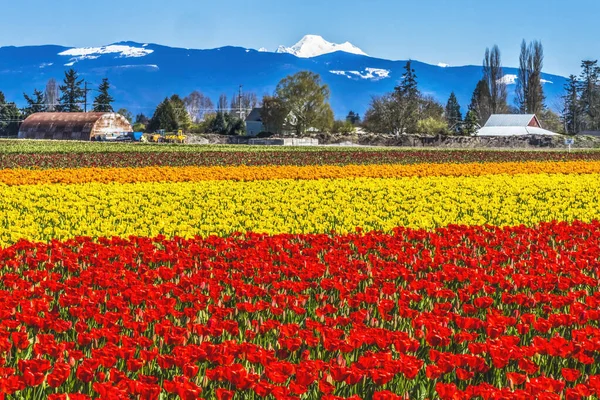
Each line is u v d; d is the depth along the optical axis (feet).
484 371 23.80
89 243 43.27
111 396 19.31
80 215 64.49
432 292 33.40
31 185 88.89
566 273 40.34
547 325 27.78
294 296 32.14
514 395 20.42
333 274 37.81
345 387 22.98
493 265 39.58
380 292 33.96
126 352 23.09
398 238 48.32
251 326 28.68
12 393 20.74
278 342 25.04
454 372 24.36
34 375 20.79
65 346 24.57
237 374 21.11
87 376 21.56
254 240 46.65
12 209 67.77
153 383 21.08
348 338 25.76
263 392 20.42
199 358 23.38
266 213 67.62
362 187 92.22
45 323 27.17
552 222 55.42
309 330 27.02
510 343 25.09
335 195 83.71
